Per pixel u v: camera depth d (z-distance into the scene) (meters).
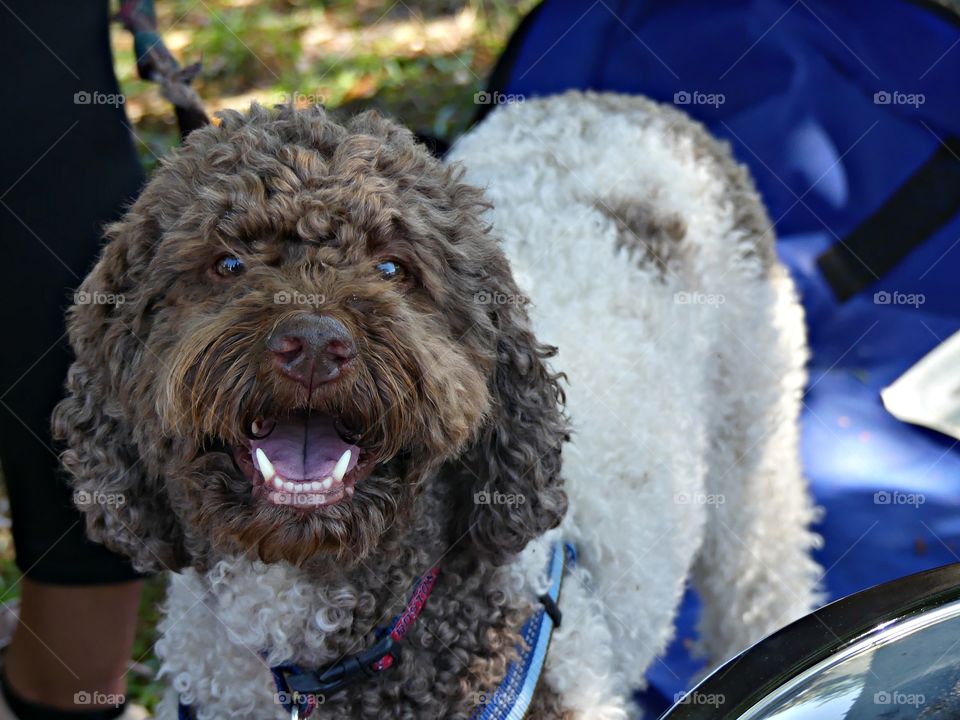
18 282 0.82
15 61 0.80
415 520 0.71
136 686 1.04
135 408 0.70
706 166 1.07
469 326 0.72
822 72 1.33
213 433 0.64
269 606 0.71
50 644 0.89
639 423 0.90
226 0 2.14
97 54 0.84
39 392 0.84
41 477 0.85
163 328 0.68
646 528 0.89
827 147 1.34
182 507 0.70
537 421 0.75
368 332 0.65
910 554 1.16
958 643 0.54
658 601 0.90
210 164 0.69
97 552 0.87
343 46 1.92
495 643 0.73
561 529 0.84
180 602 0.75
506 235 0.93
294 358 0.62
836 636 0.54
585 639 0.79
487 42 1.86
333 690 0.72
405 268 0.69
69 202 0.83
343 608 0.71
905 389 1.30
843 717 0.52
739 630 1.10
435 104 1.72
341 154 0.69
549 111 1.06
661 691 1.08
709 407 1.04
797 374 1.13
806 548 1.13
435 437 0.66
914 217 1.35
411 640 0.72
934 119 1.33
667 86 1.28
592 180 0.98
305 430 0.65
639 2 1.26
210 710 0.74
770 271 1.11
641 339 0.92
